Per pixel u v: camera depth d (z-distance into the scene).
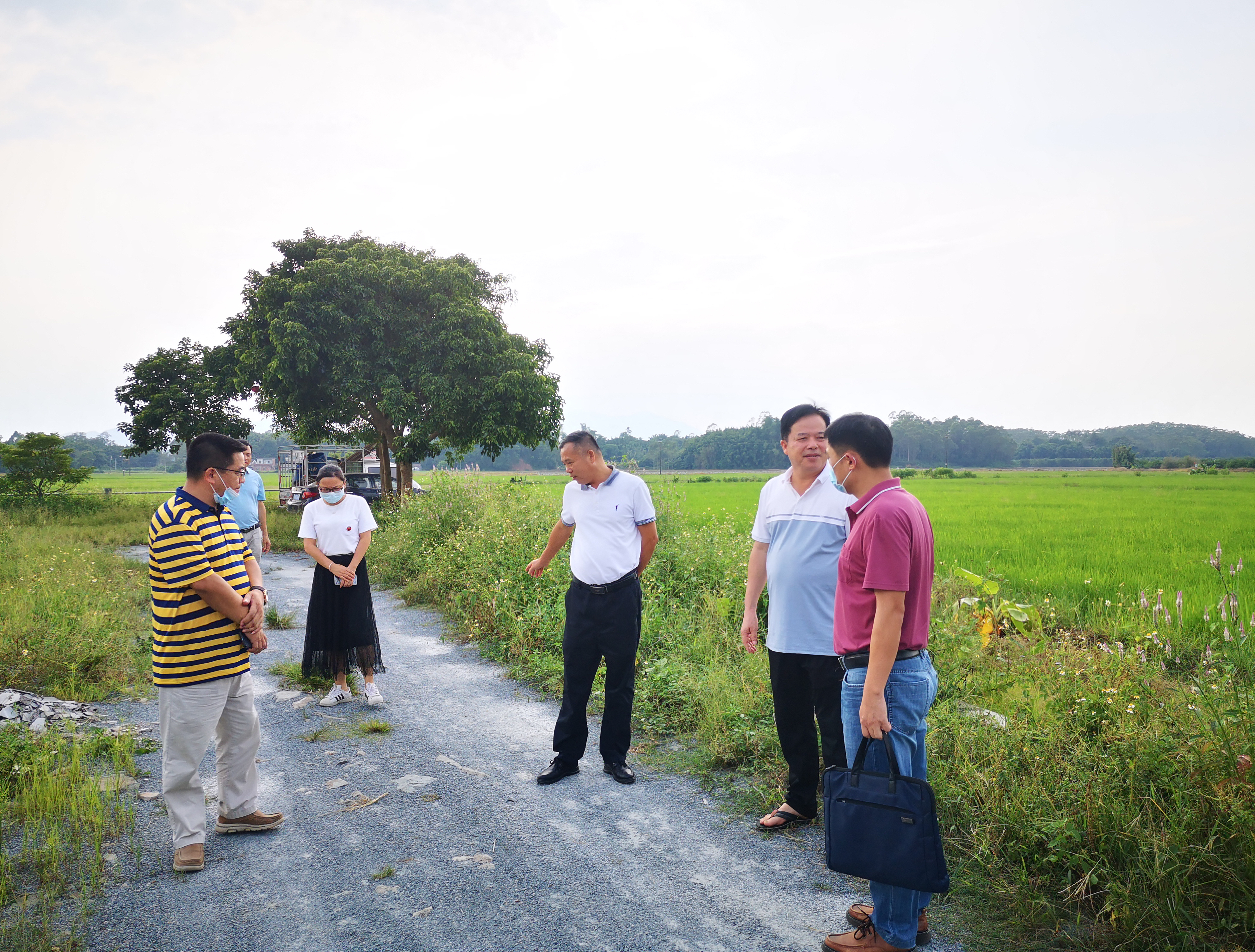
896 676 2.52
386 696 5.89
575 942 2.71
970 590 7.73
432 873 3.20
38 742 4.33
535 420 21.17
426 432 19.52
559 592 7.70
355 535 5.59
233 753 3.48
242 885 3.08
